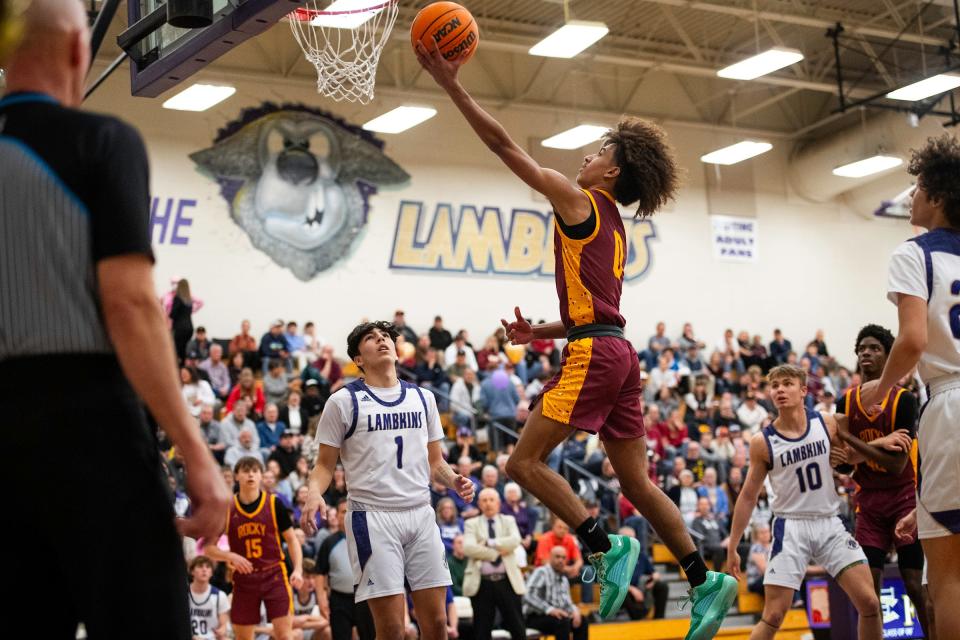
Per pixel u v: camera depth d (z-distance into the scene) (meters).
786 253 23.05
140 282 2.02
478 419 17.25
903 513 6.72
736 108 22.81
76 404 2.01
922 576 6.68
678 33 19.89
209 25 6.39
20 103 2.11
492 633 10.49
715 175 22.59
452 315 19.80
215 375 16.28
